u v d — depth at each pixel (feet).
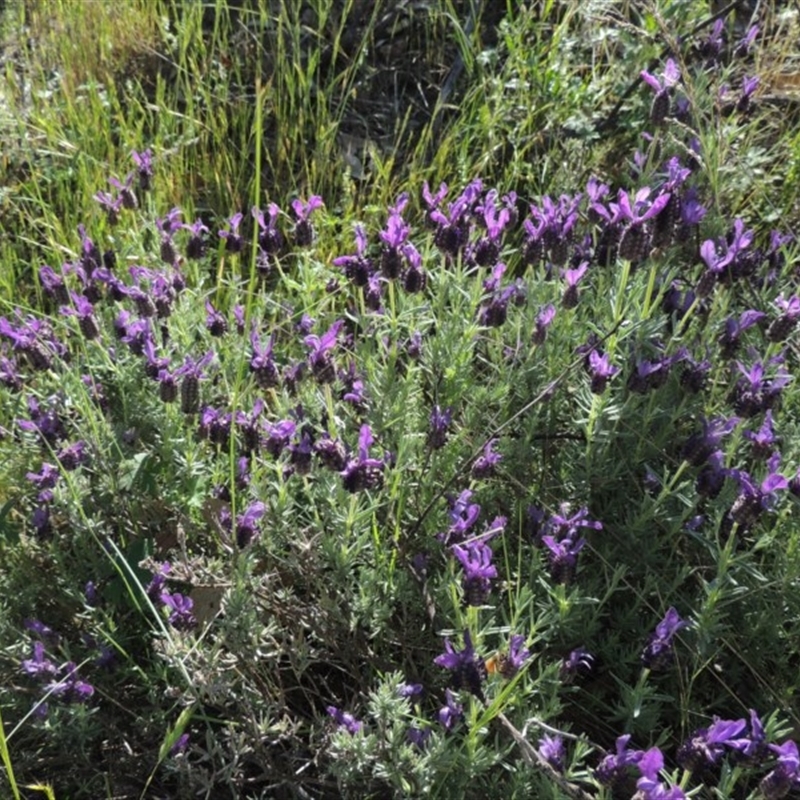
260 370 3.89
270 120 5.64
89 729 3.68
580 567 3.84
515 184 5.25
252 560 3.71
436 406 3.83
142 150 5.38
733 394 4.05
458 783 3.42
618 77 5.47
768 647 3.81
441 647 3.75
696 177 4.74
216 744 3.55
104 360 4.39
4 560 4.14
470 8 5.97
